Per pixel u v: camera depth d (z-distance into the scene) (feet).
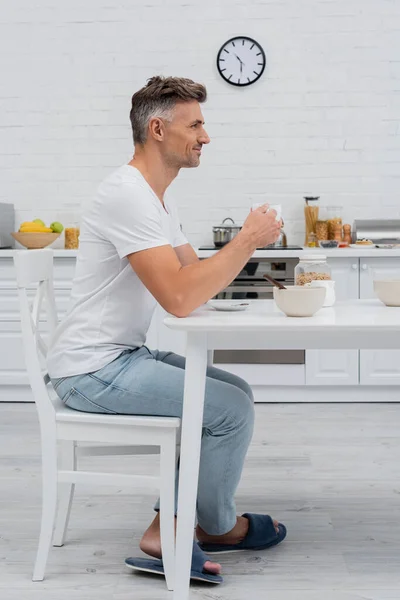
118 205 6.55
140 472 10.17
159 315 14.35
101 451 7.48
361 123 15.90
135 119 6.97
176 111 6.82
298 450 11.19
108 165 16.19
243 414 6.75
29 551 7.63
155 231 6.51
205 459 6.93
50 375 7.05
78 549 7.69
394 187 15.97
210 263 6.37
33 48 16.06
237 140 16.01
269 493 9.29
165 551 6.75
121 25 15.94
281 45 15.83
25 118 16.17
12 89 16.15
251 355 14.35
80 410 6.86
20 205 16.34
